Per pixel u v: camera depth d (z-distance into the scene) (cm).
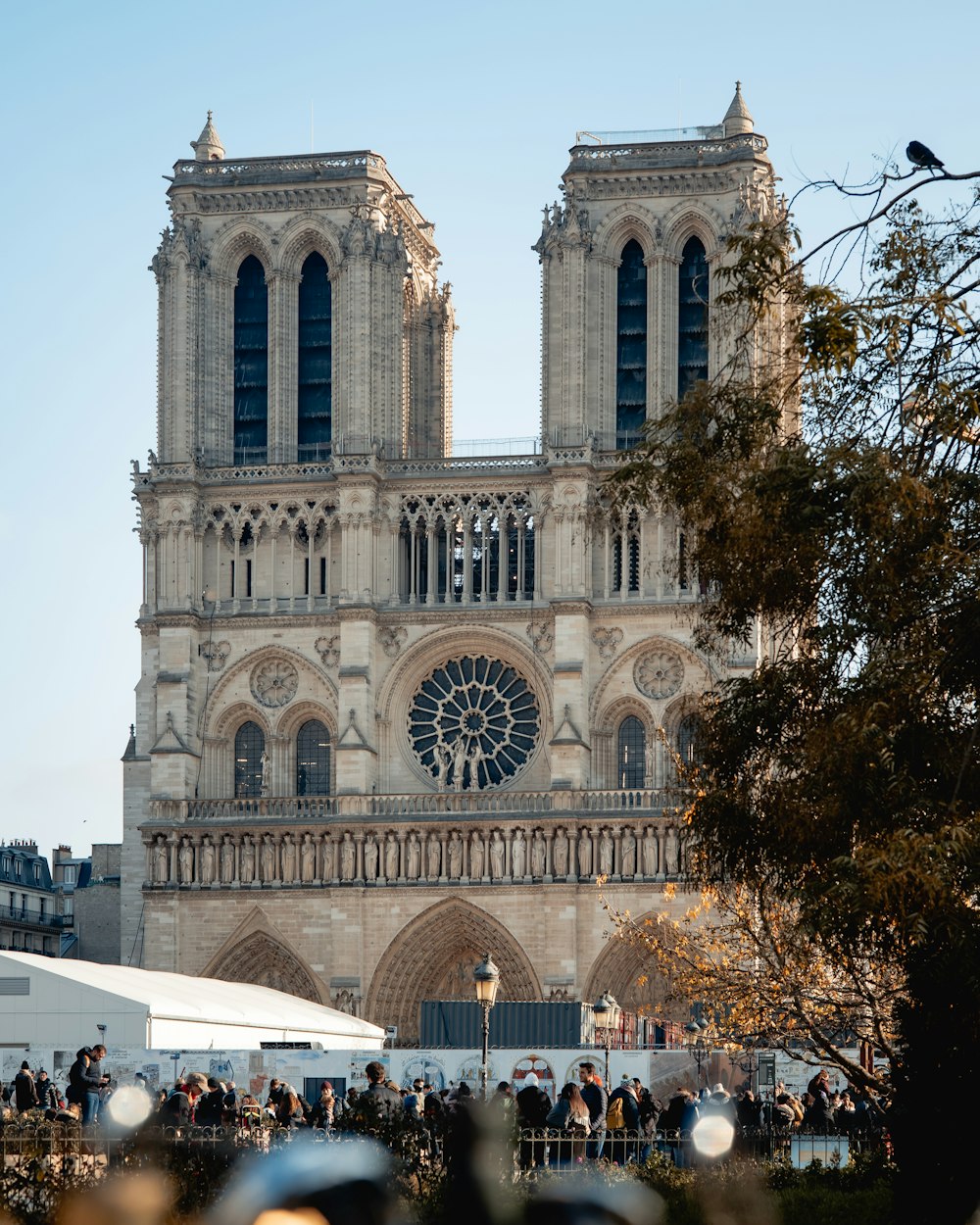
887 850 3838
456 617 14300
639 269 14625
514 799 13950
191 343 14700
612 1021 8906
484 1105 1991
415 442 15862
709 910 13438
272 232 14862
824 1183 5003
